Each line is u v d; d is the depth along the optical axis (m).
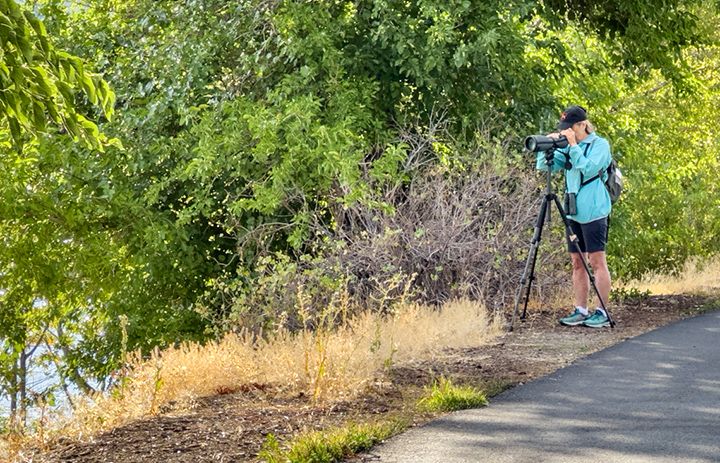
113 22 18.45
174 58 15.88
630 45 18.34
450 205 12.69
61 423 6.89
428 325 10.25
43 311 21.75
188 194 16.58
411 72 14.55
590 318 11.19
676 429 6.30
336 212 14.30
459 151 13.95
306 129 14.21
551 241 12.79
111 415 7.09
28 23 6.52
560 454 5.80
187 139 15.95
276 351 8.97
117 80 16.73
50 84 6.76
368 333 9.41
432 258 12.45
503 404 7.28
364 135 15.28
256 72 15.44
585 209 11.12
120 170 17.11
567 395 7.49
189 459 6.04
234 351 8.75
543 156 11.30
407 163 14.10
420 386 8.05
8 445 6.56
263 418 7.04
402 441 6.28
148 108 16.00
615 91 19.39
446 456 5.86
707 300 13.66
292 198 14.44
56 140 16.73
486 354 9.47
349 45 15.57
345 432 6.28
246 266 15.44
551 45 16.69
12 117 6.93
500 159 12.63
